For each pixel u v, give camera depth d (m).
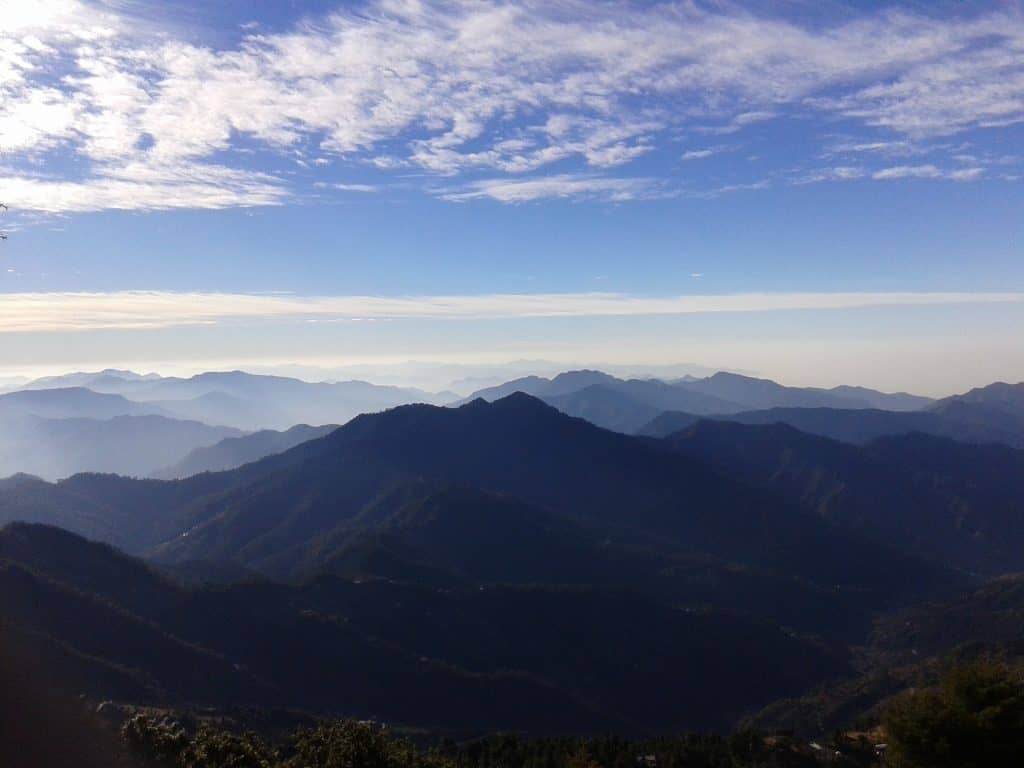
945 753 18.75
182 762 15.19
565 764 29.09
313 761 16.72
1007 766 18.41
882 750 29.44
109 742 15.53
